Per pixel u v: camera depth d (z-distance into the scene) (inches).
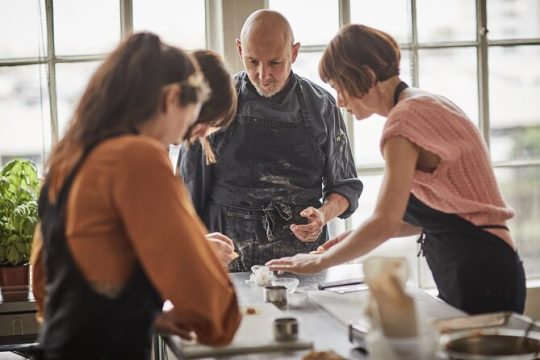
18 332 124.6
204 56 84.9
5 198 127.0
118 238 64.6
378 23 144.5
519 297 83.8
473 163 82.3
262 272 97.8
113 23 139.9
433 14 145.5
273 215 118.0
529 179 150.5
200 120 84.9
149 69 67.2
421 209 84.1
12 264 125.6
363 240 79.3
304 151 119.3
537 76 148.9
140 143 64.2
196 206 119.5
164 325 70.3
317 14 143.1
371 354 60.2
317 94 121.3
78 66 139.6
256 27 114.2
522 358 60.9
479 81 147.4
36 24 137.9
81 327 63.6
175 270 63.0
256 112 117.5
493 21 147.0
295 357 68.3
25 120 139.2
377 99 86.4
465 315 77.7
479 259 82.4
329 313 82.0
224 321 67.7
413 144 79.7
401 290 59.7
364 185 146.3
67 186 64.9
